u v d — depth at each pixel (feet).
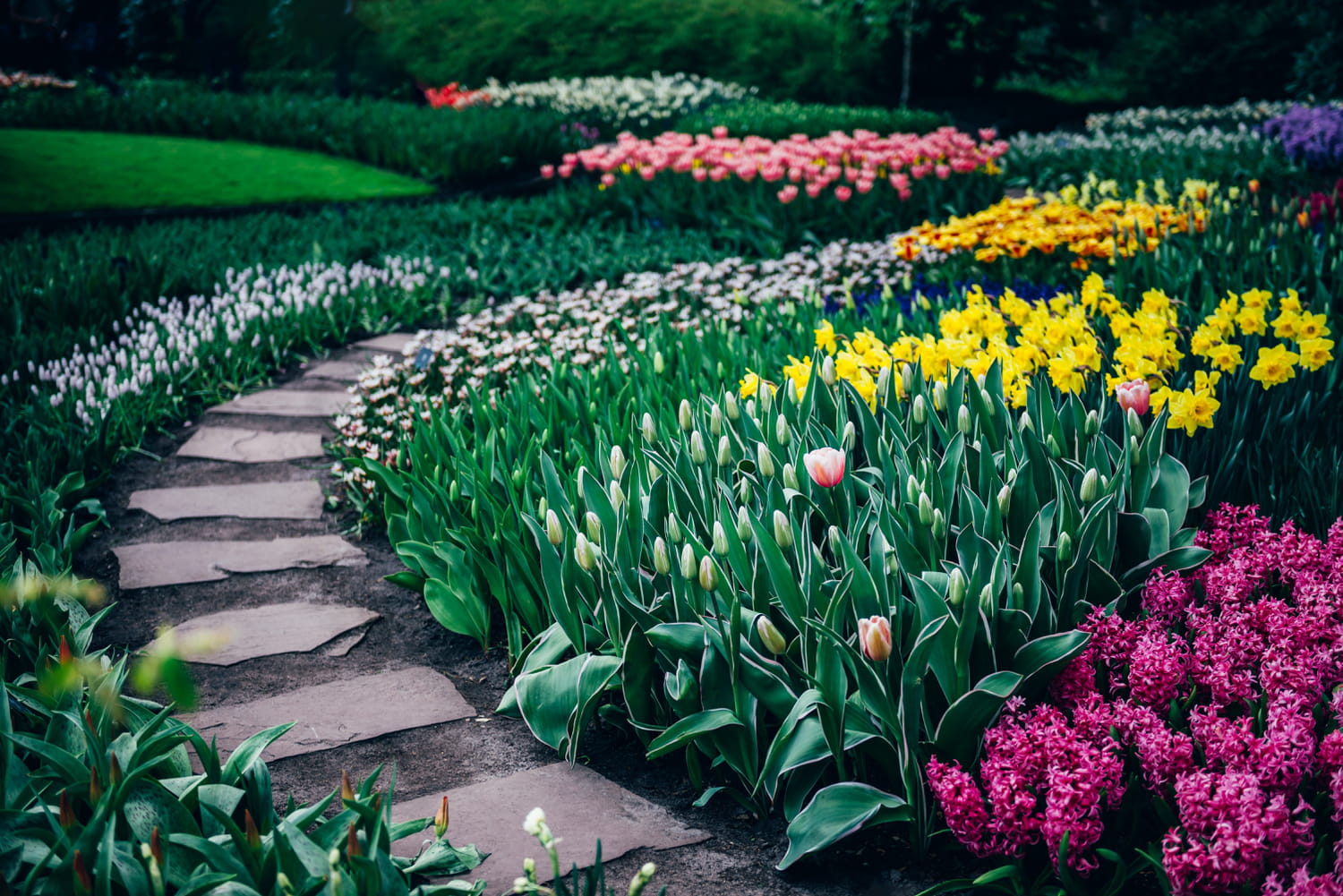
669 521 7.87
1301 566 8.30
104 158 40.68
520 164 40.57
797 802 7.58
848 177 25.88
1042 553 8.06
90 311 19.36
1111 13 83.35
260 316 20.17
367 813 6.19
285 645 10.71
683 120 46.03
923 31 64.44
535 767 8.57
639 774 8.48
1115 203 19.98
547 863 7.29
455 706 9.61
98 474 14.57
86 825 6.02
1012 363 10.16
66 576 10.38
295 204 34.65
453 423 12.67
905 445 9.29
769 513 8.32
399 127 42.11
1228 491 10.07
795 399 10.46
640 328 17.88
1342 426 10.99
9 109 49.83
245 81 55.93
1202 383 9.59
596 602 8.70
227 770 7.11
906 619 7.36
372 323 22.04
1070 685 7.30
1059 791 6.30
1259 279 15.58
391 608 11.68
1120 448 9.45
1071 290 18.22
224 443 16.19
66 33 51.47
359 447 14.37
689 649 7.75
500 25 59.57
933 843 7.41
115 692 7.33
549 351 16.83
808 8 69.00
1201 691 7.50
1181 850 6.29
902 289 19.95
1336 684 7.27
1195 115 54.19
